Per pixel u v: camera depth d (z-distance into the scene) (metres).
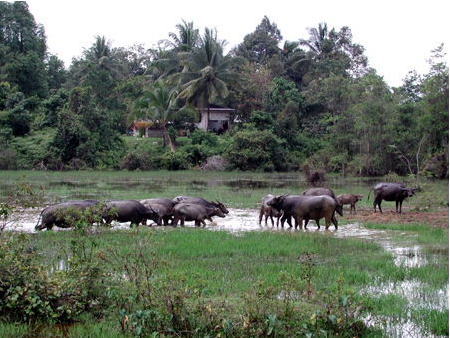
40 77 63.94
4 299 8.41
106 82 60.06
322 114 60.47
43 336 7.67
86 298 8.67
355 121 49.44
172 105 55.03
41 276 8.66
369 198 29.73
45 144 52.19
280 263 12.27
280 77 64.69
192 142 56.84
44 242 14.31
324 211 17.83
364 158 47.62
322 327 7.62
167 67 62.91
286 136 58.44
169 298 7.88
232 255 13.25
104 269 9.30
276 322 7.45
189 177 46.25
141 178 44.06
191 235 15.65
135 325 7.69
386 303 9.13
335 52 71.44
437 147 39.00
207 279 10.47
